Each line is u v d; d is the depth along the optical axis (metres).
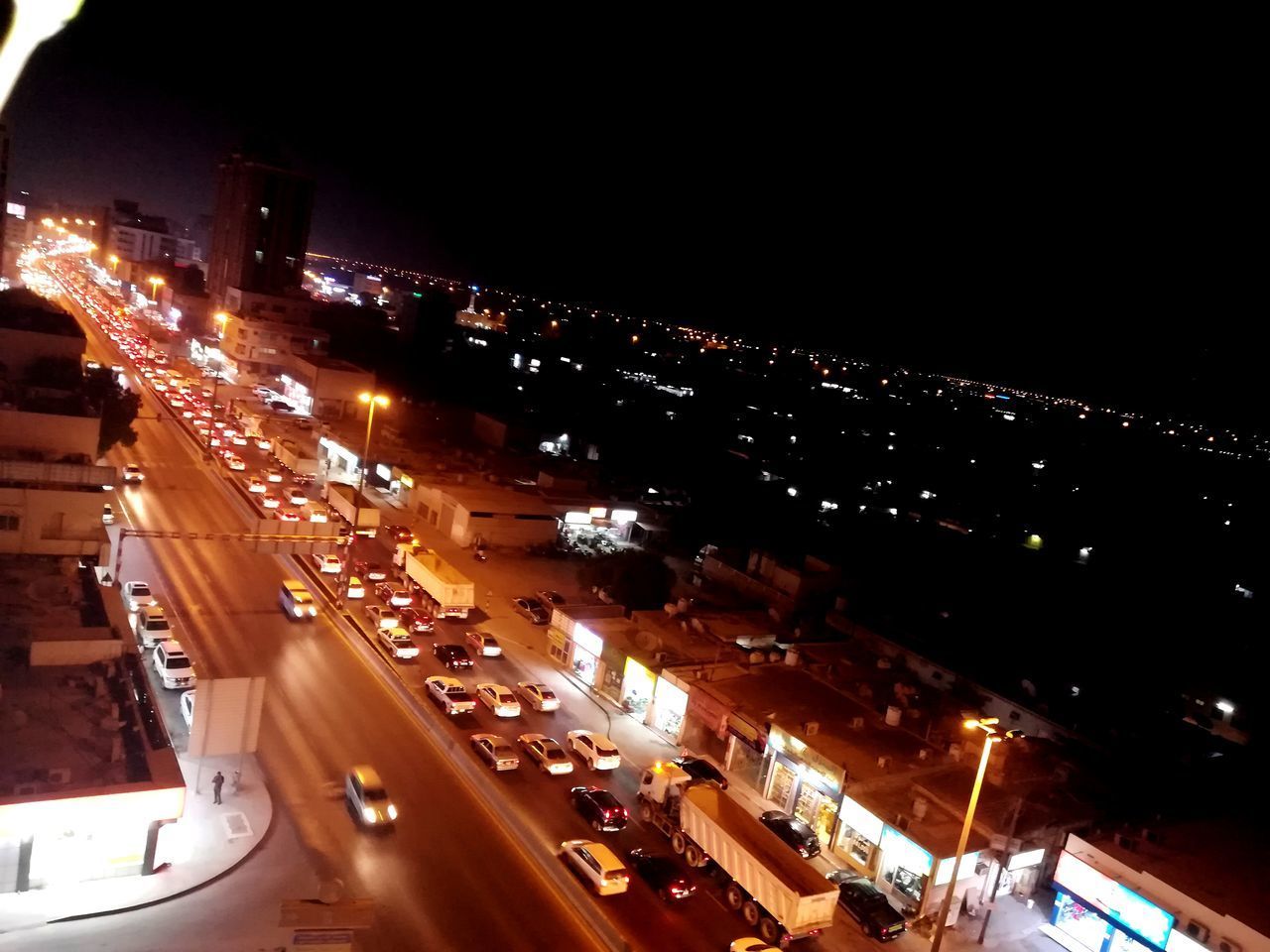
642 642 47.66
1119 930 29.94
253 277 147.00
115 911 24.00
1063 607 76.38
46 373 52.38
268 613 48.25
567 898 28.64
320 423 94.00
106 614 34.47
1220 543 103.81
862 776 35.38
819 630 55.53
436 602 53.56
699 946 27.48
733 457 121.00
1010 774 37.75
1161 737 48.91
